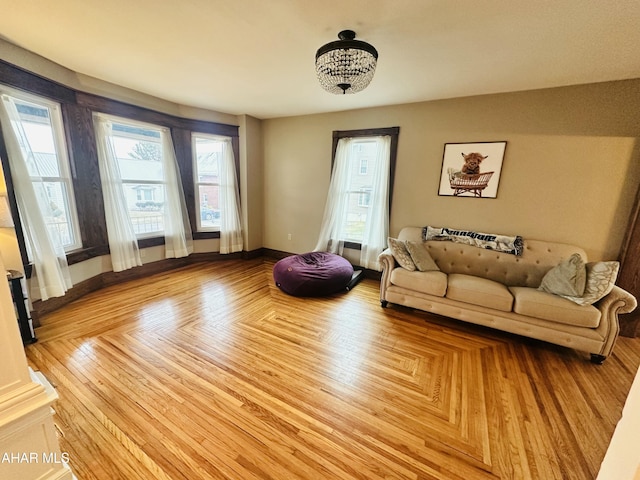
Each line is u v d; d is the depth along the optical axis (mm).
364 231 4031
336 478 1295
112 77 2951
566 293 2332
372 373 2027
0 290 920
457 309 2682
